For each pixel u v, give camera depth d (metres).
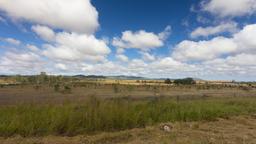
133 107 12.19
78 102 12.33
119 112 10.83
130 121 10.82
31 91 44.03
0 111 10.08
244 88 68.62
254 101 21.05
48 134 9.07
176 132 9.84
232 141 8.60
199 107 14.58
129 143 8.09
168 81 109.50
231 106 16.89
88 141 8.30
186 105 15.02
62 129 9.49
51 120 9.55
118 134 9.16
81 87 63.88
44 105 11.48
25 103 11.75
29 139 8.34
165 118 12.36
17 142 7.93
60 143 8.02
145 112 12.03
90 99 12.47
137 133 9.44
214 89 68.75
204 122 12.58
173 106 14.31
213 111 14.17
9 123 9.11
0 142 7.87
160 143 8.08
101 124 10.05
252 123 12.67
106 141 8.36
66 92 38.47
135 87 66.94
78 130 9.46
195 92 50.16
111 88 59.25
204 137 9.08
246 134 9.90
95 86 67.88
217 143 8.23
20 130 8.93
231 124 12.27
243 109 16.88
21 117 9.51
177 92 49.50
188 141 8.39
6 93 37.03
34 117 9.66
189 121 12.64
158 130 10.12
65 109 10.41
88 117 10.05
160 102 14.70
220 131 10.42
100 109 10.70
